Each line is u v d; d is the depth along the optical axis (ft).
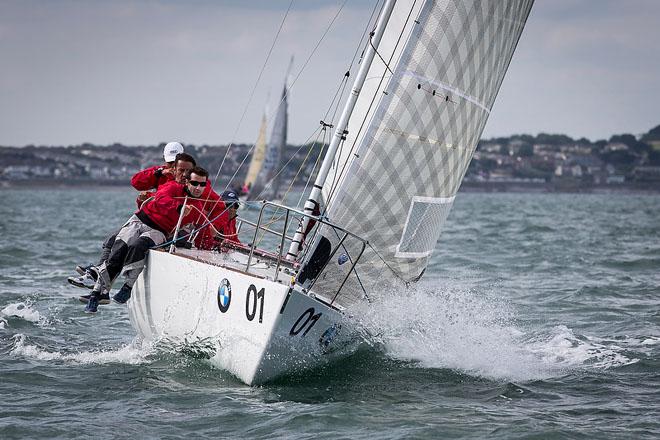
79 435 68.95
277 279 82.99
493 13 92.99
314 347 83.71
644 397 83.20
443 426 71.87
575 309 132.98
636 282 164.86
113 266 93.81
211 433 69.67
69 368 89.66
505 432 70.74
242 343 81.97
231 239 102.68
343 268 88.89
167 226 96.07
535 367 94.07
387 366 90.84
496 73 97.50
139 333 99.66
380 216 90.22
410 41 89.97
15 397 79.10
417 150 90.68
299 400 78.59
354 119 92.17
